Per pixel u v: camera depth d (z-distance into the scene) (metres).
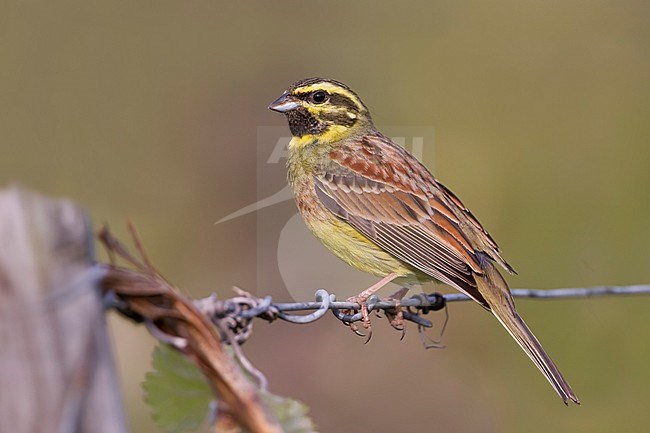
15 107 15.93
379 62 16.83
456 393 12.43
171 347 4.44
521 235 15.01
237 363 5.20
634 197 15.30
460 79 16.91
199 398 4.63
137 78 16.31
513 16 17.91
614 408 12.48
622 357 12.80
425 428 12.28
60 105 15.94
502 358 12.68
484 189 15.62
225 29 16.95
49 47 16.55
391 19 17.58
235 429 4.43
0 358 3.83
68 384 3.88
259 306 5.80
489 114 16.52
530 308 13.21
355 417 12.02
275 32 17.03
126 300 4.27
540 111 16.72
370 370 12.24
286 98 9.28
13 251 3.82
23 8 16.70
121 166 15.18
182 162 15.22
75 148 15.39
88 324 3.93
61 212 3.90
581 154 16.09
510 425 12.26
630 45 17.64
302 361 12.17
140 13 17.06
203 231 14.14
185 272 13.70
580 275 14.39
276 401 4.55
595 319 13.12
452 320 12.75
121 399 4.02
